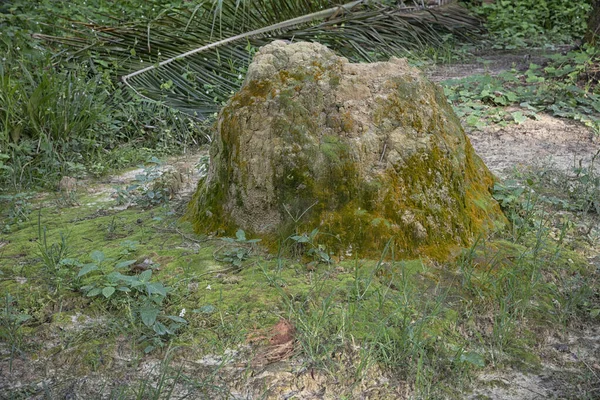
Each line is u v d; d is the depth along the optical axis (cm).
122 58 738
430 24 1025
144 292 331
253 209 377
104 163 574
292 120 372
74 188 518
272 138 371
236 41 780
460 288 338
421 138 380
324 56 400
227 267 358
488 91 715
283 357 288
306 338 294
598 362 296
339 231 362
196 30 780
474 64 933
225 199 390
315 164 365
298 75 386
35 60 683
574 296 338
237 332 303
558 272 362
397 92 388
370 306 318
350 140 370
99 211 459
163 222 419
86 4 948
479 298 329
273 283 336
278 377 276
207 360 289
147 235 401
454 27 1061
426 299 327
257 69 394
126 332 306
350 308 313
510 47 1020
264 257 364
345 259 358
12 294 339
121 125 643
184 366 286
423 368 283
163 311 319
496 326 309
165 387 274
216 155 397
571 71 785
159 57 721
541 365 293
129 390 272
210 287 338
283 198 369
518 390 277
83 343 300
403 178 370
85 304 330
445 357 291
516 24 1131
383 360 286
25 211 461
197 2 869
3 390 275
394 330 302
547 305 333
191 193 479
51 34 818
